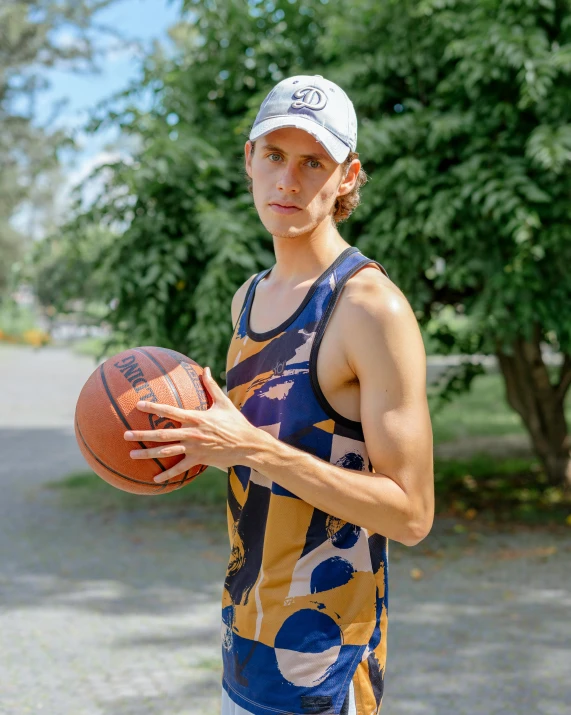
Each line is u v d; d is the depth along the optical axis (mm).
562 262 6156
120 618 4953
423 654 4305
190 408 1872
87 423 1867
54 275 7387
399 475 1660
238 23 7203
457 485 8781
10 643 4535
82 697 3830
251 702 1754
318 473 1647
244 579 1812
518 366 8070
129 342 6848
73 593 5445
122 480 1856
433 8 6367
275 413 1777
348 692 1715
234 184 7004
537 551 6352
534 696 3768
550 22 6043
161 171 6281
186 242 6727
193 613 5051
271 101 1799
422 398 1688
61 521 7531
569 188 5934
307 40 7418
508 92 6312
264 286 1970
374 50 6781
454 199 5977
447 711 3617
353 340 1699
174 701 3783
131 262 6641
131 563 6172
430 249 6340
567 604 5117
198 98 7344
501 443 11430
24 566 6090
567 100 5996
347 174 1898
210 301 6301
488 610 5016
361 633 1747
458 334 7578
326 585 1726
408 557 6262
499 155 6105
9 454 11461
